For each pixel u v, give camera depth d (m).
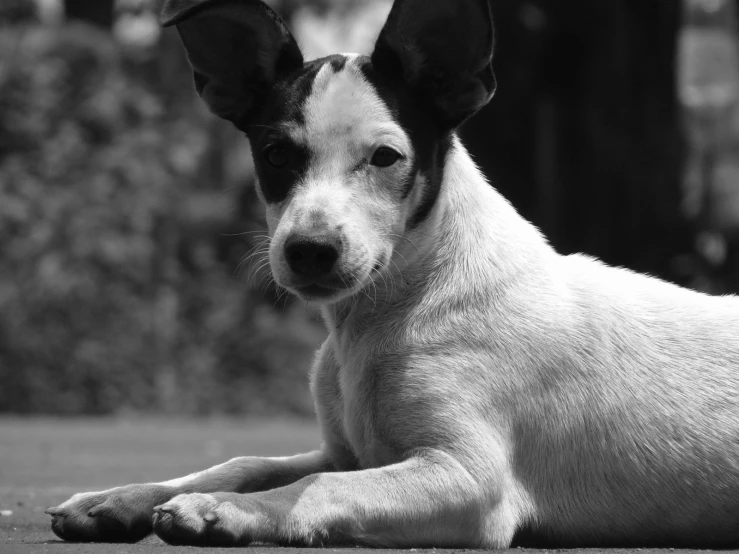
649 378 7.65
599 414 7.55
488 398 7.37
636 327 7.83
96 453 16.91
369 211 7.38
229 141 33.62
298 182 7.46
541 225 31.00
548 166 30.94
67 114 30.89
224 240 32.25
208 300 31.06
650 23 31.41
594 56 30.92
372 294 7.64
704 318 7.99
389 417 7.46
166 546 6.64
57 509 7.14
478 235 7.79
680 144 32.00
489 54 7.83
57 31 31.83
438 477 7.05
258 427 24.61
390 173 7.47
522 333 7.53
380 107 7.52
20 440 19.67
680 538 7.64
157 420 27.84
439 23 7.71
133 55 32.78
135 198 30.05
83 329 28.50
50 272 28.11
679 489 7.52
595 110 31.00
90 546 6.66
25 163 29.62
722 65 52.38
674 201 31.61
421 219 7.63
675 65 31.84
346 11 34.91
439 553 6.75
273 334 30.78
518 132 31.14
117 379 28.61
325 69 7.68
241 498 6.71
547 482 7.53
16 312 27.89
